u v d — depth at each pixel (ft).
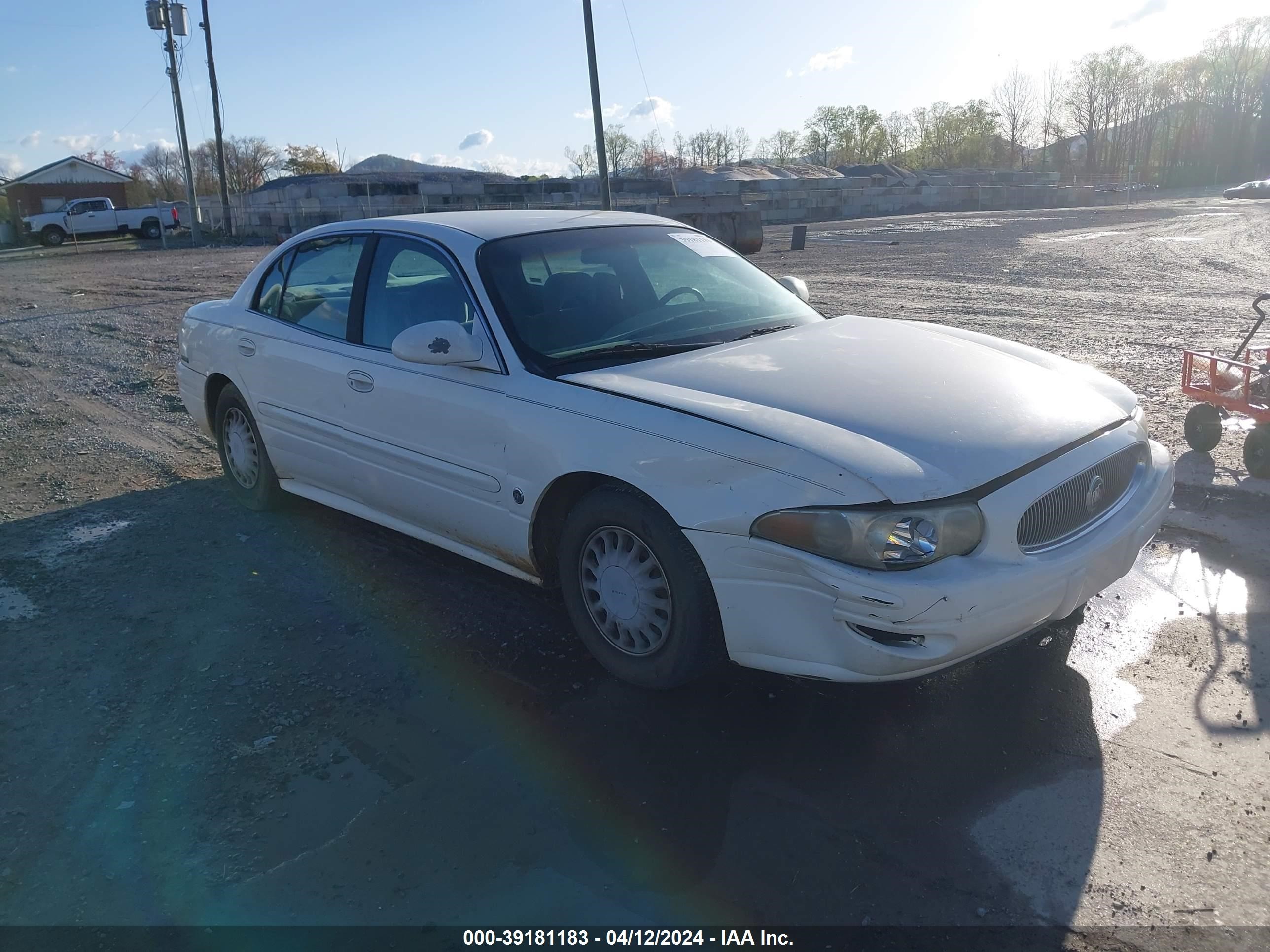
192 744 10.57
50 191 193.98
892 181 176.55
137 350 36.09
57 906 8.30
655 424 10.28
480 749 10.34
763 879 8.38
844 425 9.82
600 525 11.01
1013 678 11.46
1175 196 208.13
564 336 12.23
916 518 8.93
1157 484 11.36
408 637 12.82
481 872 8.55
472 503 12.50
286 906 8.22
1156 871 8.32
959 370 11.43
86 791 9.81
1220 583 13.64
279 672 12.00
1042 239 81.82
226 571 15.10
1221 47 297.53
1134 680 11.30
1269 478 17.43
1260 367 18.04
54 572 15.19
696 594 10.16
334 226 15.52
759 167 186.39
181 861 8.80
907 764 9.91
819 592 9.18
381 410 13.50
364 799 9.57
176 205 139.44
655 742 10.40
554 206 131.13
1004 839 8.77
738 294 14.20
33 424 25.09
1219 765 9.70
